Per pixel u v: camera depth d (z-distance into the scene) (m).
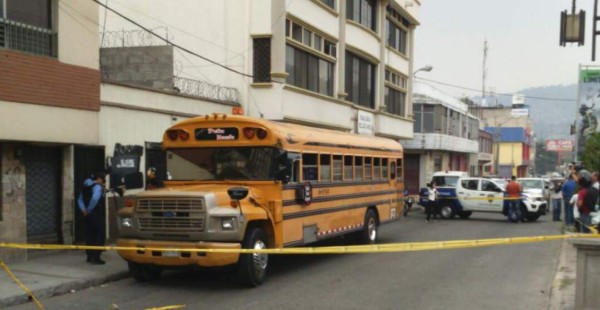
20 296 8.80
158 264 9.58
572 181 19.78
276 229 10.52
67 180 12.66
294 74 20.36
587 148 34.75
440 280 10.82
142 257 9.66
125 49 16.77
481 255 14.02
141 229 9.82
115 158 13.59
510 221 23.56
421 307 8.66
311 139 11.97
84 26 12.33
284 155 10.64
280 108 19.05
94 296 9.32
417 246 8.20
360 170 14.71
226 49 19.55
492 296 9.45
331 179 12.94
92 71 12.51
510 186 23.53
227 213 9.41
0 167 11.11
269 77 19.34
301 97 20.50
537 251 14.77
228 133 10.78
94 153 13.21
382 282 10.57
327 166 12.77
